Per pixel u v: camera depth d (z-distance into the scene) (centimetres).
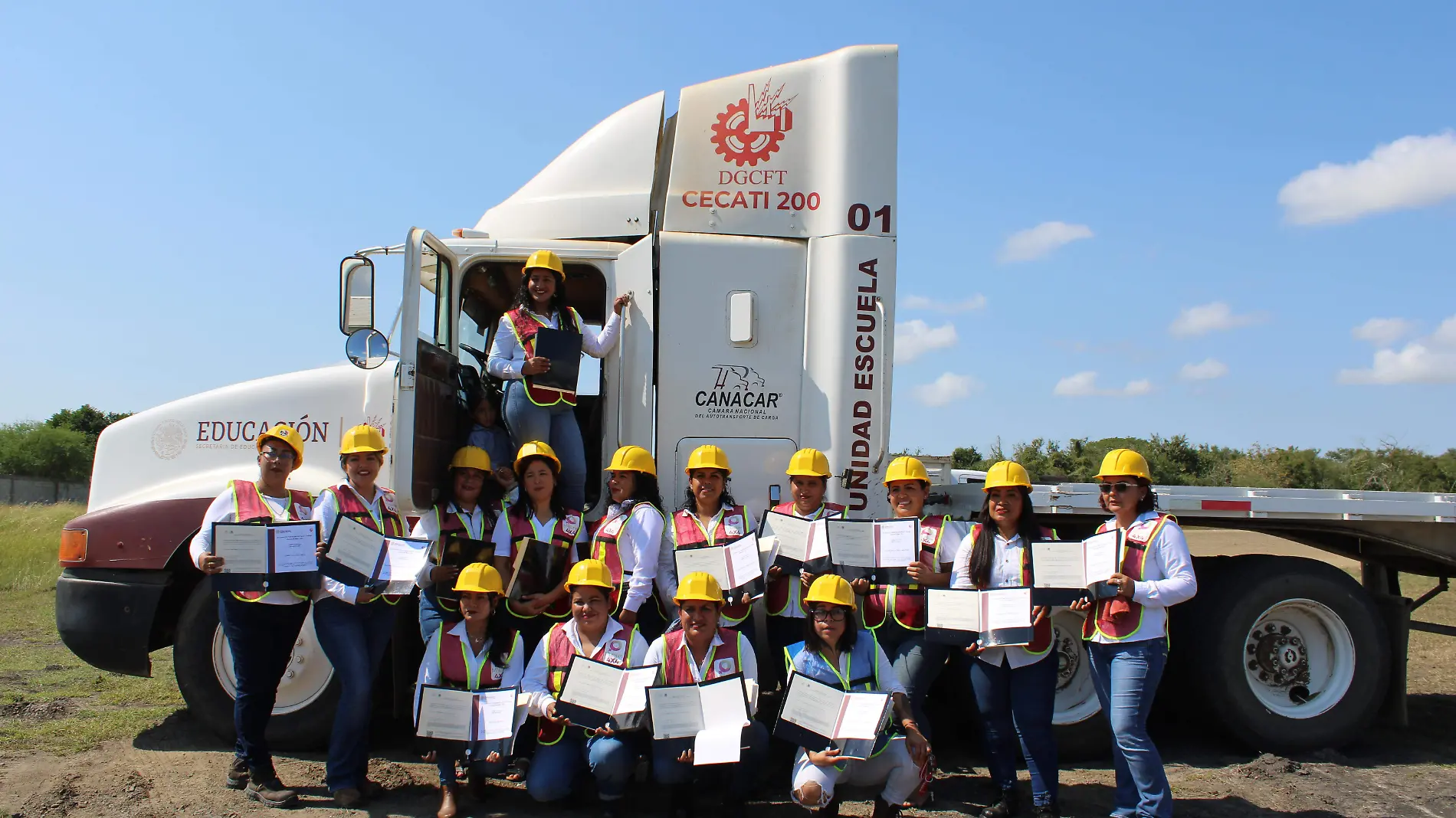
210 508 471
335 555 440
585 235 578
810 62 572
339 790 463
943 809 486
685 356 550
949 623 452
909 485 489
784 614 488
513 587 493
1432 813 486
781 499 546
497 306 602
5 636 924
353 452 461
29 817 439
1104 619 438
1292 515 591
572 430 528
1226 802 499
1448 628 642
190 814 448
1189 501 583
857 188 554
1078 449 1717
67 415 4894
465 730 443
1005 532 469
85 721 613
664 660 441
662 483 544
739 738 415
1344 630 592
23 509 2364
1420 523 609
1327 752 583
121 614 536
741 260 557
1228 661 576
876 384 545
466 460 493
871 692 408
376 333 477
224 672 547
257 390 573
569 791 459
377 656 475
